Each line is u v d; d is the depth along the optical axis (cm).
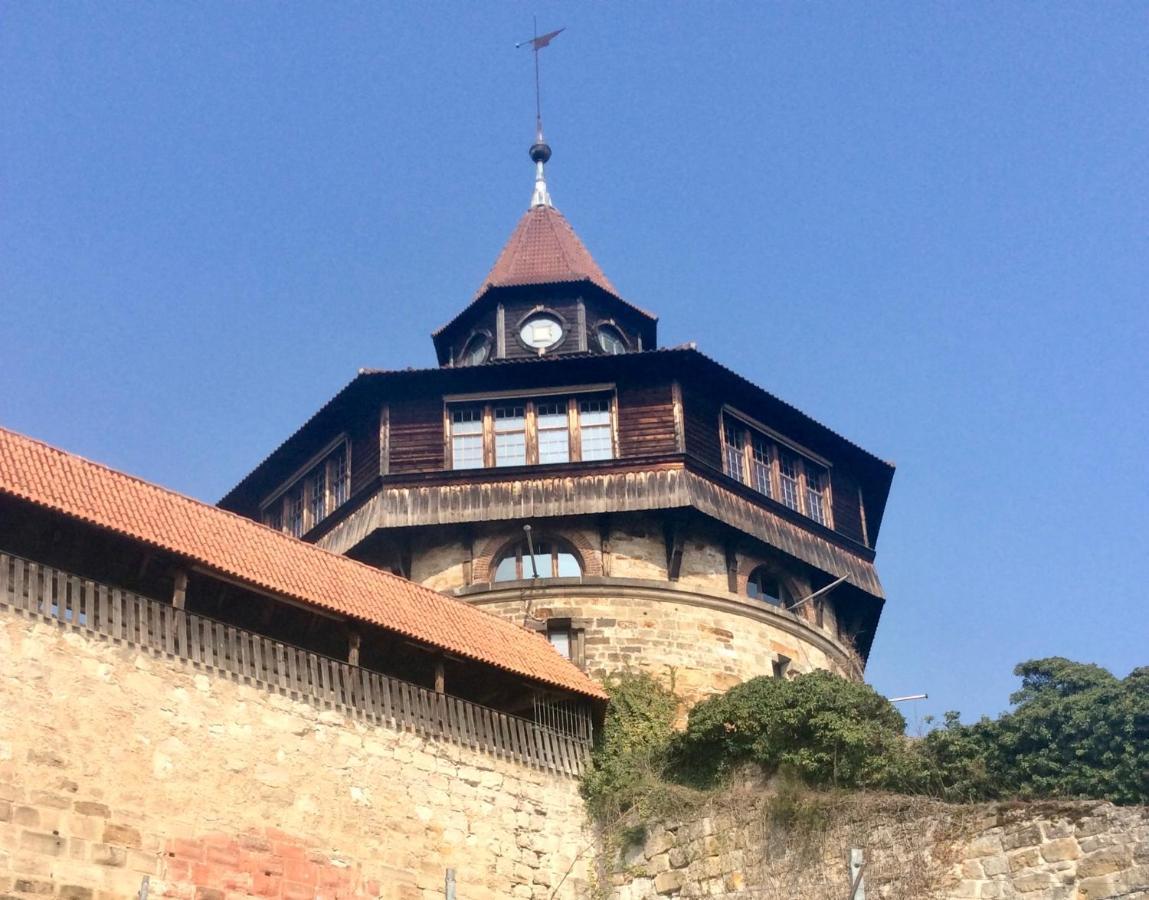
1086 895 2755
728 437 4606
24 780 2700
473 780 3428
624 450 4391
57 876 2678
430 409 4478
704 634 4306
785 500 4697
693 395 4509
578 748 3709
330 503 4638
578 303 4931
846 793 3231
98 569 3142
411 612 3494
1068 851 2806
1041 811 2875
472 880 3322
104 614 2931
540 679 3562
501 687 3672
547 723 3691
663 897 3391
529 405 4484
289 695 3169
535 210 5375
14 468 2953
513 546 4391
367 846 3169
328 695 3238
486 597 4284
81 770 2783
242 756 3038
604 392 4472
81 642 2875
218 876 2903
